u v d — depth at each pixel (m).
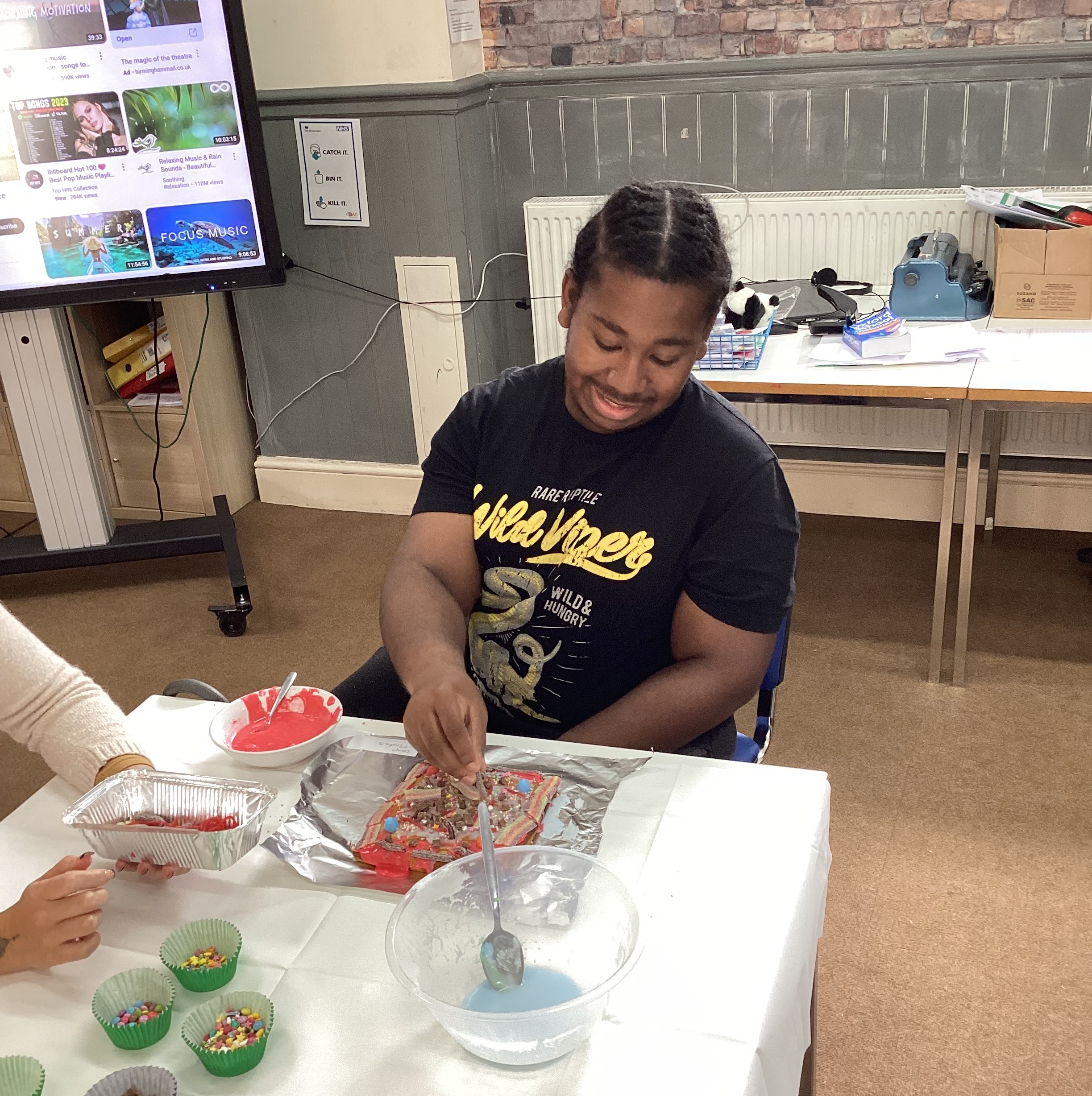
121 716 1.34
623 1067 0.91
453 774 1.22
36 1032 0.97
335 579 3.45
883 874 2.14
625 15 3.24
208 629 3.21
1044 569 3.22
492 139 3.46
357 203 3.43
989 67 2.98
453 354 3.55
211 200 2.98
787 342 2.77
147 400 3.73
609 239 1.29
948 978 1.90
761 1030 0.94
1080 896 2.06
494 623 1.56
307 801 1.24
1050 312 2.73
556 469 1.50
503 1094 0.89
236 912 1.09
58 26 2.79
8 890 1.15
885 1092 1.70
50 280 3.02
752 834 1.16
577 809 1.21
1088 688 2.68
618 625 1.49
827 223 3.14
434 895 1.04
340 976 1.01
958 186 3.13
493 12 3.33
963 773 2.42
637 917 0.97
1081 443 3.26
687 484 1.45
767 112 3.20
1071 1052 1.74
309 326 3.69
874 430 3.43
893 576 3.24
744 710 2.68
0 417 3.87
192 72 2.86
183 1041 0.96
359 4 3.17
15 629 1.34
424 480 1.62
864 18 3.06
